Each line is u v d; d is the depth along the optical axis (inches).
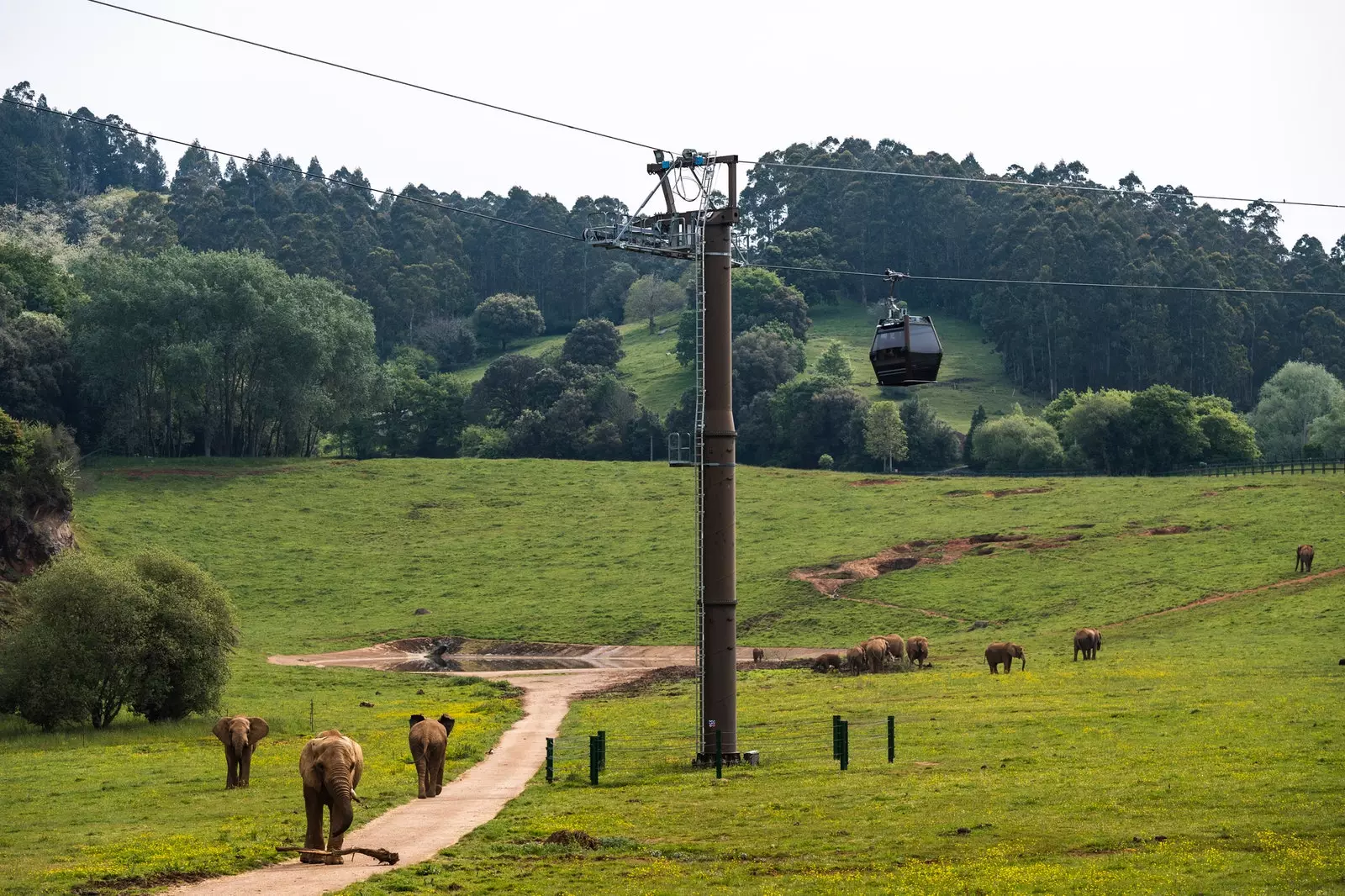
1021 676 3823.8
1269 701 2805.1
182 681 3809.1
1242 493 7500.0
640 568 7583.7
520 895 1341.0
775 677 4456.2
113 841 1724.9
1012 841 1562.5
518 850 1587.1
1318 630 4426.7
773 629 6136.8
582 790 2171.5
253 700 4505.4
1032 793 1872.5
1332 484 7470.5
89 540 7726.4
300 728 3518.7
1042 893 1286.9
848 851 1542.8
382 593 7396.7
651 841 1652.3
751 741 2807.6
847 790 2007.9
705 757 2463.1
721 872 1443.2
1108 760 2162.9
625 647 6038.4
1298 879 1296.8
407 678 5187.0
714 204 2659.9
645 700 4072.3
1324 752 2097.7
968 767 2190.0
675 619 6427.2
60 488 6382.9
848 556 7273.6
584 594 7076.8
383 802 2022.6
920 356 2598.4
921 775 2126.0
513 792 2169.0
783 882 1385.3
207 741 3321.9
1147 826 1606.8
